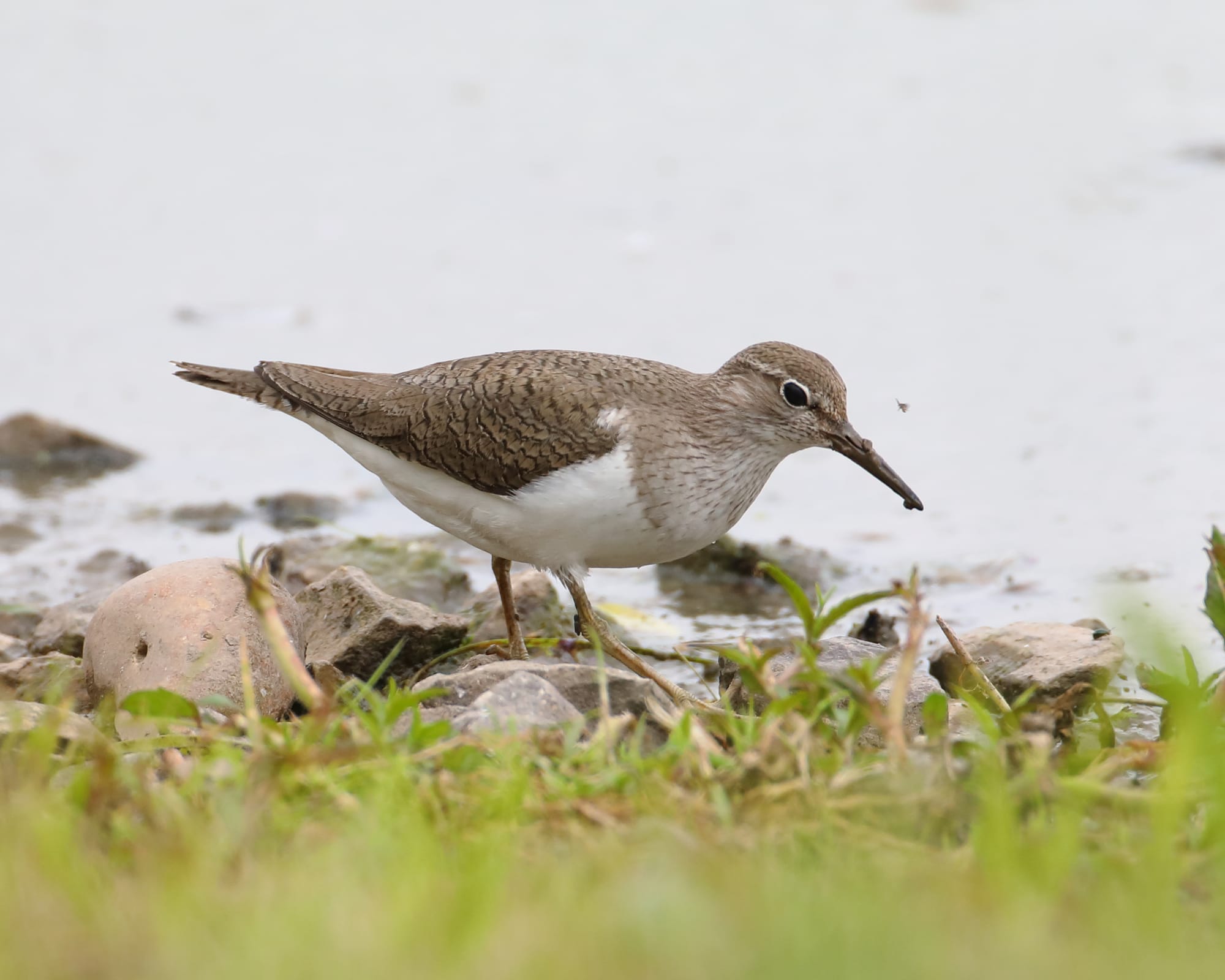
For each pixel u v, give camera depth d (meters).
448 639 11.08
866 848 6.74
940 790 7.06
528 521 10.23
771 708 7.73
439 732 7.53
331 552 13.43
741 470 10.62
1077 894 6.15
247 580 7.96
